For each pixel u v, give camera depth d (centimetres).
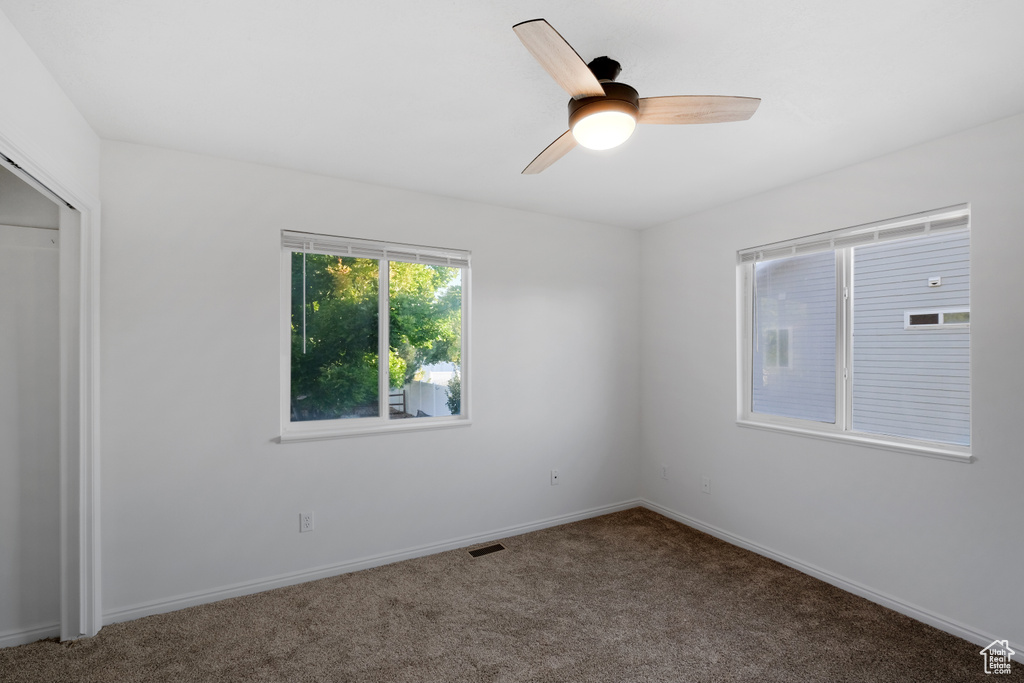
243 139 243
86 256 227
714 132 234
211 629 235
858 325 281
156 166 251
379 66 181
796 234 304
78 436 225
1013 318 215
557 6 147
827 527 285
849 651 218
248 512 271
